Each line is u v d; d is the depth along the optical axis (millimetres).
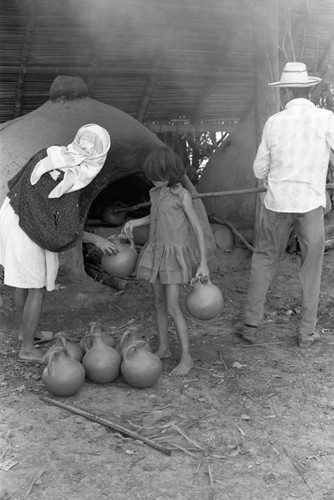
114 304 5605
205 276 4188
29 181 4062
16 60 6543
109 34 6551
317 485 3027
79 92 6594
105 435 3455
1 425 3557
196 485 3021
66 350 3896
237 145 7754
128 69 7156
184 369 4234
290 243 6887
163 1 6316
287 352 4637
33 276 4141
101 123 6422
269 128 4555
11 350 4629
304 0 7016
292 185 4465
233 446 3365
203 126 8492
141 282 6082
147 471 3133
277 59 6047
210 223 7539
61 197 4074
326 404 3832
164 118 8320
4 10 5883
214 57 7445
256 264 4766
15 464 3172
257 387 4059
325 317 5391
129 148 6191
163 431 3521
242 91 8258
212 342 4828
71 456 3250
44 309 5402
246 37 7266
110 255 4332
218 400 3883
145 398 3904
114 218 6676
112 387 4047
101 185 5906
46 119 6441
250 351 4656
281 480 3064
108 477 3074
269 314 5445
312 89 8562
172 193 4133
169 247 4145
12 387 4047
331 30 7809
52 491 2959
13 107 7277
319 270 4656
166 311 4445
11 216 4137
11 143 6352
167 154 4082
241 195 7398
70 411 3717
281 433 3500
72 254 5977
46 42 6426
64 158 4055
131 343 4004
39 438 3422
